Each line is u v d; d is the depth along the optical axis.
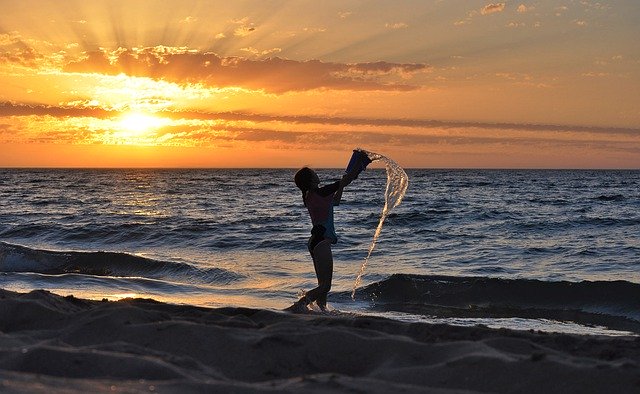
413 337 4.54
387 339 3.92
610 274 12.77
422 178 118.81
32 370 3.11
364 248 16.97
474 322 8.55
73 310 5.22
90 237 19.58
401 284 10.70
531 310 9.61
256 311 5.80
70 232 20.20
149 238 19.23
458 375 3.29
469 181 97.06
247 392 2.57
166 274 12.93
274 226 23.20
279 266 13.86
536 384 3.14
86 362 3.17
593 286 10.09
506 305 9.94
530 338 4.46
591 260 14.62
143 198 48.16
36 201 43.72
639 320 8.85
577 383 3.10
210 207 36.91
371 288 10.79
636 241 18.05
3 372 2.58
